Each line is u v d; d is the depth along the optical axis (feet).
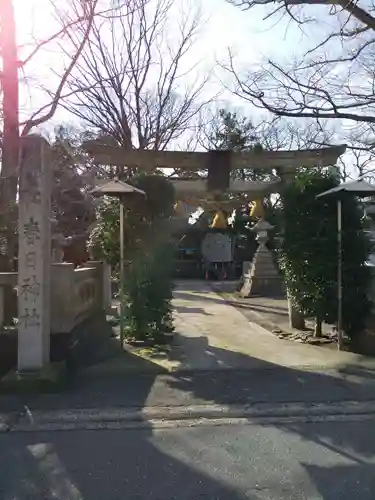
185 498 11.39
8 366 22.30
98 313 30.94
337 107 25.90
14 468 13.08
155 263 27.84
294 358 24.71
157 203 27.37
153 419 16.81
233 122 79.46
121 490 11.79
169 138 60.34
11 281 24.07
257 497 11.38
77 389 20.06
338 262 26.84
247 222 84.69
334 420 16.63
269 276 54.49
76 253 45.85
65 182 43.32
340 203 26.37
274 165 31.68
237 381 21.01
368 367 23.02
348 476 12.44
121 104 57.16
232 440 14.90
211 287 67.77
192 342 28.58
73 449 14.30
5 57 24.67
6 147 25.29
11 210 27.27
